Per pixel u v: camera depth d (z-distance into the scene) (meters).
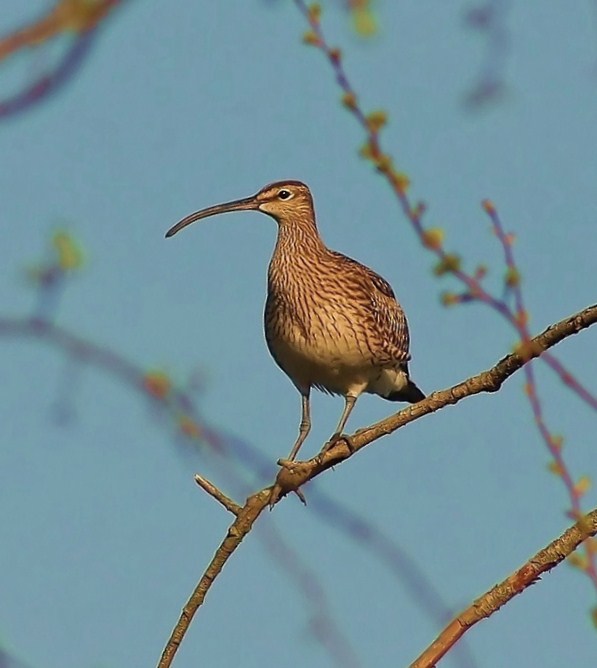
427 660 9.04
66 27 3.95
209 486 11.46
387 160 6.79
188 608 10.93
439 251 6.71
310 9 6.72
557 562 9.23
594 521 9.24
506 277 6.71
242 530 11.16
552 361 6.80
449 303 6.69
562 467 6.73
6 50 3.96
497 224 6.71
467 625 9.15
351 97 6.82
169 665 10.82
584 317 10.31
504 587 9.19
